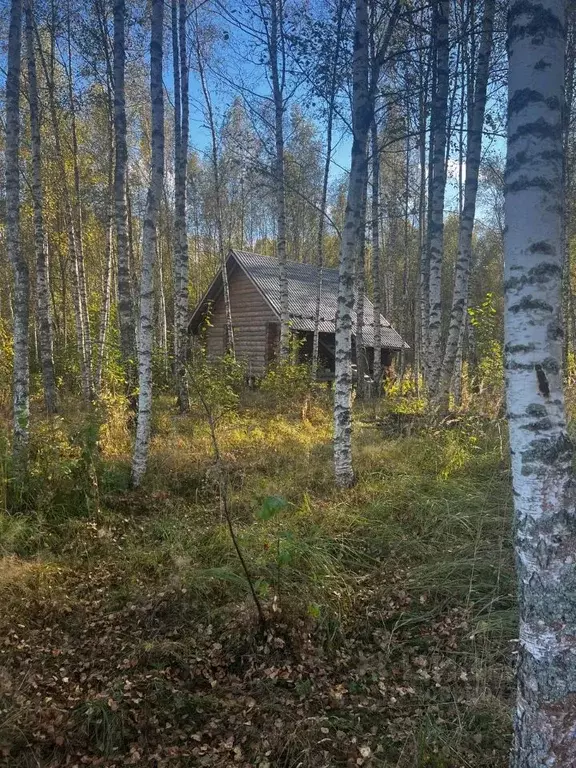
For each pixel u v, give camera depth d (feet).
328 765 8.93
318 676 11.07
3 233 44.93
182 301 36.60
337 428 20.53
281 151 41.22
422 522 17.08
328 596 13.20
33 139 31.12
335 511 17.84
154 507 18.98
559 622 6.42
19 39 19.62
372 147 38.24
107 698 10.04
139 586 14.02
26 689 10.46
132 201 59.62
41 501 17.69
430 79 29.30
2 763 8.84
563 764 6.40
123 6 26.21
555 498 6.43
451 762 8.73
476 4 27.99
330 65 23.00
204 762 9.04
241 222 87.56
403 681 10.80
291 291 59.88
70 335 59.77
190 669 11.04
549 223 6.39
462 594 13.21
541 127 6.35
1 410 29.30
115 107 28.22
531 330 6.41
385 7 20.25
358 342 47.50
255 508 17.80
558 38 6.41
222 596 13.33
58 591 13.70
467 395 30.27
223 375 34.76
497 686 10.27
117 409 27.53
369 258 88.38
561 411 6.53
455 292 27.58
